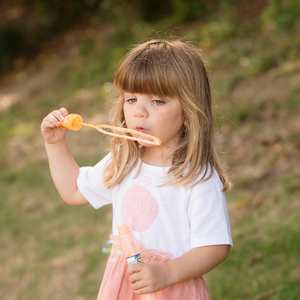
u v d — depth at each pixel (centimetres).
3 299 1003
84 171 549
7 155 1562
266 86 1433
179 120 501
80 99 1773
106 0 2134
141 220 506
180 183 493
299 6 1670
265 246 916
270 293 818
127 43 1955
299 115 1298
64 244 1118
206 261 485
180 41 534
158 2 2030
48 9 2302
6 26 2278
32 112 1802
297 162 1155
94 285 978
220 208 495
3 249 1145
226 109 1371
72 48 2130
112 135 504
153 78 486
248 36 1686
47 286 1008
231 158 1216
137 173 516
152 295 501
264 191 1088
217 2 1917
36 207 1273
